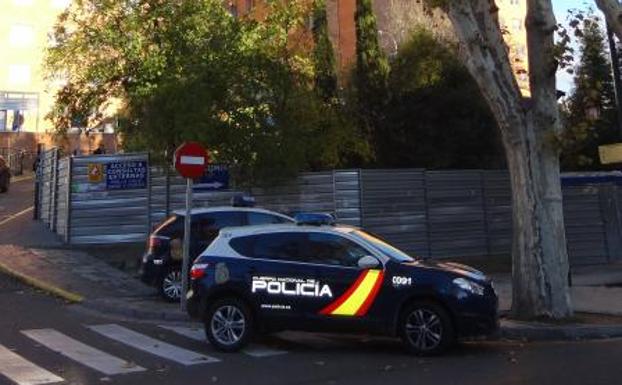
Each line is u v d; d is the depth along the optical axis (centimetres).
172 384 853
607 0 1188
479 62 1288
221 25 1998
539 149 1298
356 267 1053
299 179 2019
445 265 1079
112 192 2042
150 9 2016
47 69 2138
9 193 3488
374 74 2464
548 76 1295
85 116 2144
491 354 1037
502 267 2111
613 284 1839
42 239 2147
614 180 2286
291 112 2019
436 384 831
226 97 1931
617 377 853
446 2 1279
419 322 1025
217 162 1961
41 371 918
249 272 1073
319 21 2372
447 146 2408
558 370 902
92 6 2078
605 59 2619
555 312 1281
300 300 1055
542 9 1295
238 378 884
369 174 1995
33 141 5256
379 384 838
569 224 2273
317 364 970
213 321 1069
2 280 1667
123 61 2033
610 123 2719
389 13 3347
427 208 2059
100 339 1142
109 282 1689
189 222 1362
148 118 1905
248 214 1502
